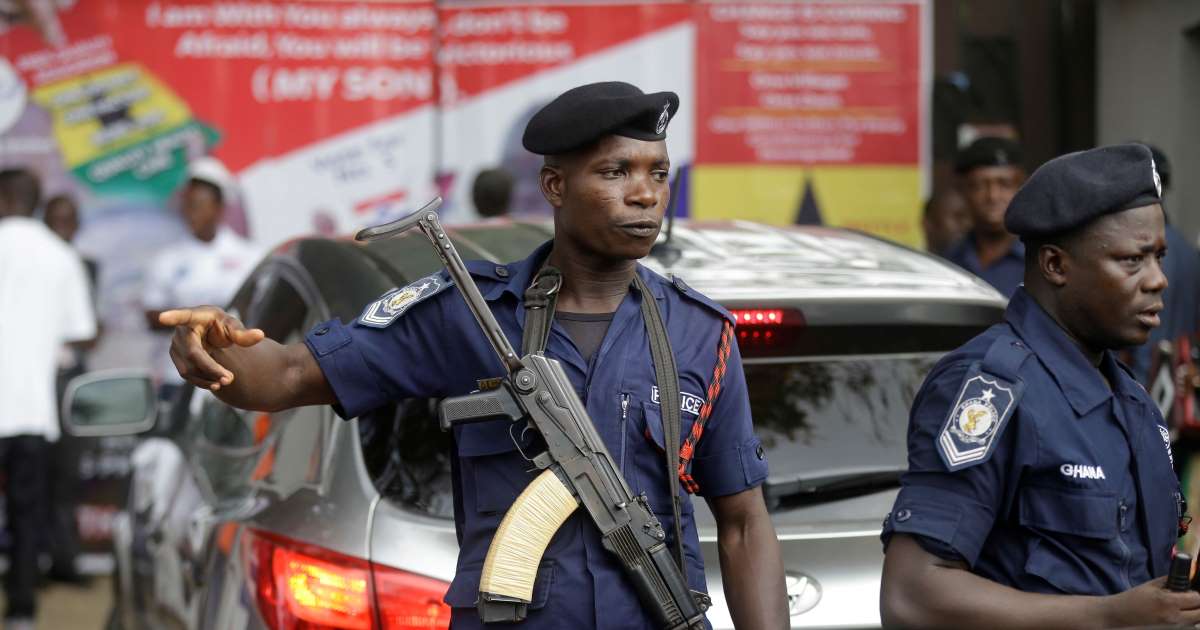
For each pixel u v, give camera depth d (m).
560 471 2.57
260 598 3.32
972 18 9.30
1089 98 9.34
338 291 3.82
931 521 2.60
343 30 8.68
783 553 3.18
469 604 2.63
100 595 8.47
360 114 8.70
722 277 3.48
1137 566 2.67
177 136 8.64
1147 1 8.79
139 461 5.41
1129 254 2.63
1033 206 2.69
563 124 2.57
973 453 2.59
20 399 7.70
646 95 2.59
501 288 2.74
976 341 2.75
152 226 8.66
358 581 3.13
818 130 8.76
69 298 7.95
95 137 8.59
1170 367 5.21
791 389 3.44
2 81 8.52
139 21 8.60
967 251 5.88
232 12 8.62
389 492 3.23
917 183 8.80
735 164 8.73
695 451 2.77
